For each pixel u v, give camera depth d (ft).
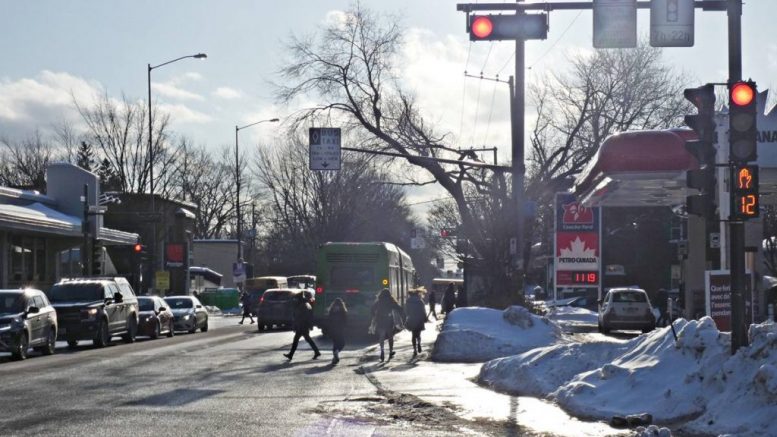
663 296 136.67
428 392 53.62
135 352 88.79
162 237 226.99
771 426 34.60
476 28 54.19
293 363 75.25
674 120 163.43
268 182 283.18
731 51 46.73
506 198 125.08
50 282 156.97
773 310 130.31
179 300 135.23
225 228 371.15
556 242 129.08
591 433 38.32
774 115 68.39
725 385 39.63
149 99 175.52
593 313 173.27
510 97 127.34
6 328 76.89
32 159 298.15
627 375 45.52
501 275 120.57
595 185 86.74
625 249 235.40
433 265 486.38
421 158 104.53
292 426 40.29
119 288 105.81
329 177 274.77
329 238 272.51
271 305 137.18
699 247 102.47
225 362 76.02
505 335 84.02
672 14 51.16
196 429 39.29
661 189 87.86
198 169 337.11
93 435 37.58
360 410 45.73
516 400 49.57
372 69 156.25
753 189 43.62
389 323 79.30
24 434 37.76
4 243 139.13
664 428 35.09
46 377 62.44
